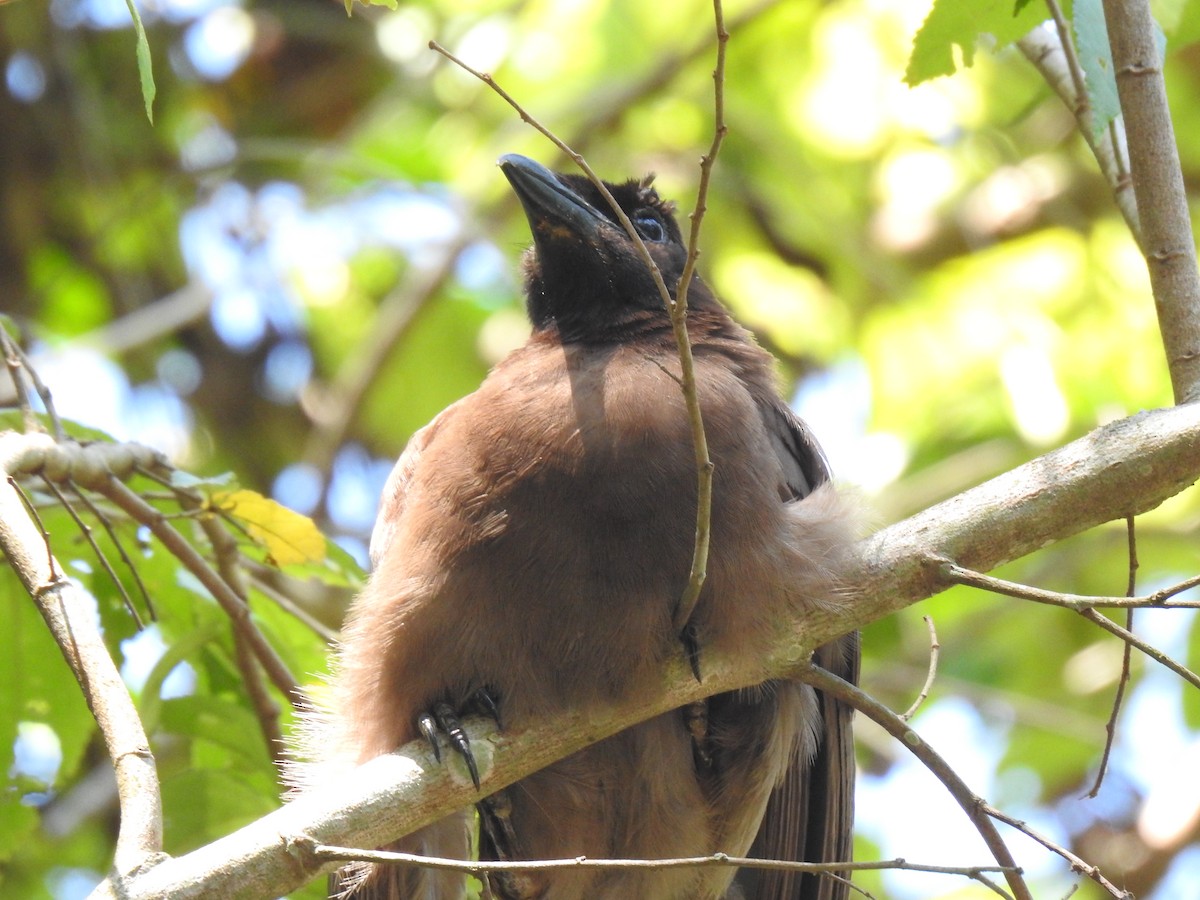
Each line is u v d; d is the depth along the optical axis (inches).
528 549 314.7
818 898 370.0
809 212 649.0
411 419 661.3
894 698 599.8
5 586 383.6
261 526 362.0
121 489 346.9
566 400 328.2
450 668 316.8
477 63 640.4
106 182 619.5
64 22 609.9
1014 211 641.6
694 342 363.3
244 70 646.5
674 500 314.3
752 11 607.2
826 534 316.8
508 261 628.7
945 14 356.5
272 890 257.0
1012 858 278.7
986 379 609.3
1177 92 640.4
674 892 361.4
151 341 610.5
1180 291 305.3
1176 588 261.3
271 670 374.0
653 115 665.0
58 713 394.6
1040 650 638.5
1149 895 574.6
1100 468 290.2
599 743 341.4
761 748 346.0
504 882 355.3
